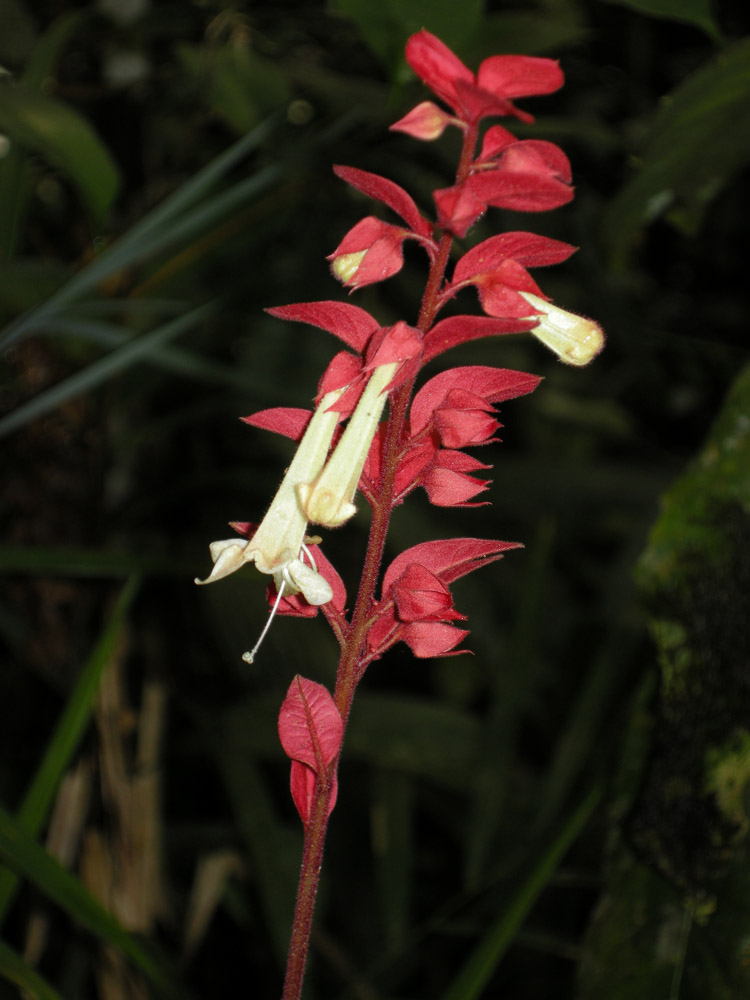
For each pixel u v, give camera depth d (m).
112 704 0.58
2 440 0.65
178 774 0.94
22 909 0.73
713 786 0.43
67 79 0.76
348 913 0.81
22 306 0.62
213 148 0.79
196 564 0.51
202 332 0.88
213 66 0.68
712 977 0.42
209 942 0.83
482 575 1.01
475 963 0.44
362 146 0.70
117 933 0.44
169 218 0.54
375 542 0.35
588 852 0.60
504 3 0.80
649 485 0.86
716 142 0.48
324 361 0.87
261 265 0.87
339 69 0.82
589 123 0.64
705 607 0.44
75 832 0.57
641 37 0.91
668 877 0.43
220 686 0.85
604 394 1.14
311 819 0.35
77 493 0.66
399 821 0.69
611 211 0.54
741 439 0.44
